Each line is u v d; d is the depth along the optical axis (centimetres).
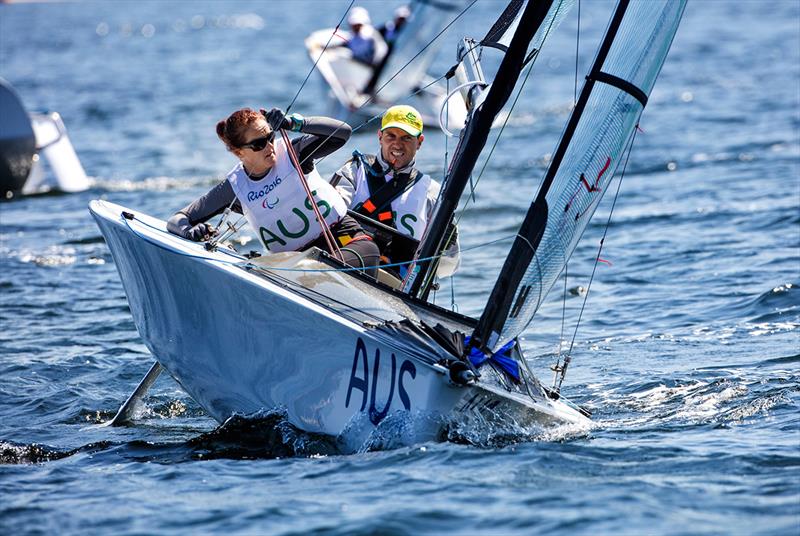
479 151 1773
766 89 7669
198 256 1647
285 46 14888
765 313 2617
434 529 1260
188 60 13100
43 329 2809
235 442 1723
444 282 3266
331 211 1842
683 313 2703
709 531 1228
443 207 1777
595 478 1445
